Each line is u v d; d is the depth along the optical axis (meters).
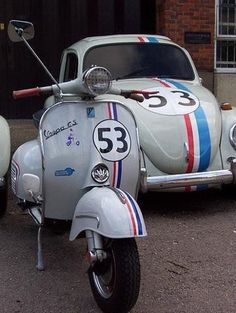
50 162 4.01
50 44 10.78
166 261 4.54
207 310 3.71
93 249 3.53
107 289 3.62
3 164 5.09
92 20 10.85
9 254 4.70
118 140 3.91
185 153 5.60
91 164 3.88
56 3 10.73
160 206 6.14
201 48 10.41
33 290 4.01
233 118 5.99
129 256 3.41
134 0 10.91
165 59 6.95
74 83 3.86
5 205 5.55
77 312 3.68
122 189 4.00
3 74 10.73
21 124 10.52
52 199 4.12
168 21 10.18
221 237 5.11
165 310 3.70
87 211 3.59
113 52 6.82
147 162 5.64
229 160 5.80
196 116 5.79
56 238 5.07
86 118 3.93
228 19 10.87
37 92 3.94
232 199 6.38
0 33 10.60
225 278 4.21
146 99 5.88
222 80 10.58
